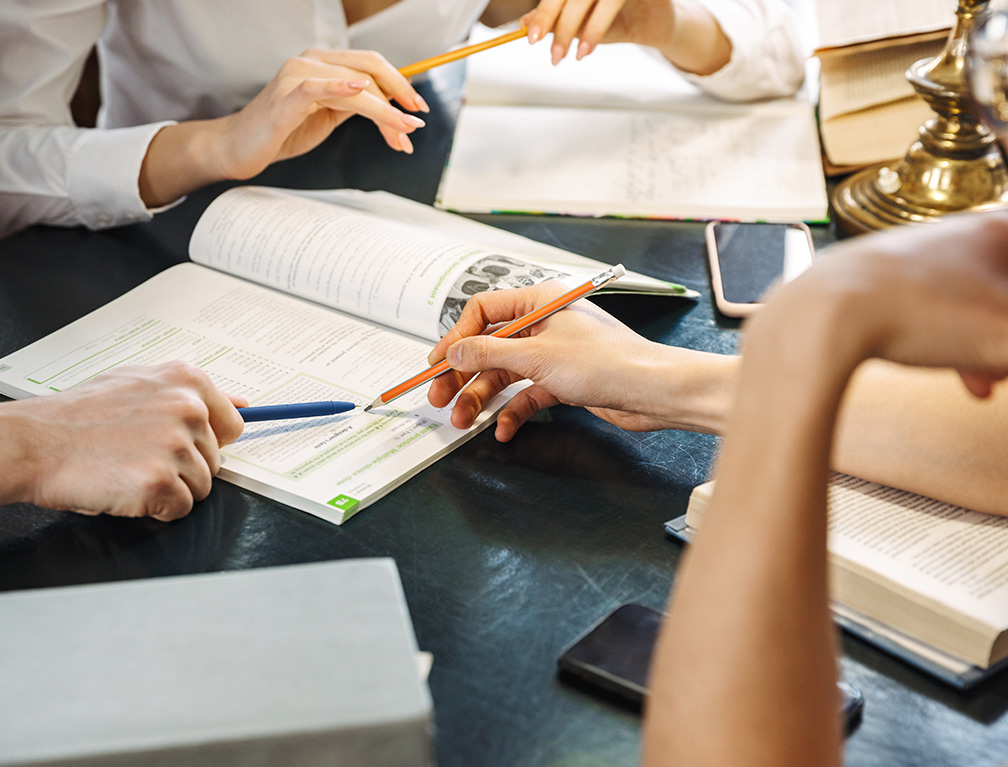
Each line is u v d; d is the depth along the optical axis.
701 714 0.36
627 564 0.60
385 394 0.73
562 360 0.70
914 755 0.47
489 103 1.29
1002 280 0.35
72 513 0.64
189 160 1.04
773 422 0.35
